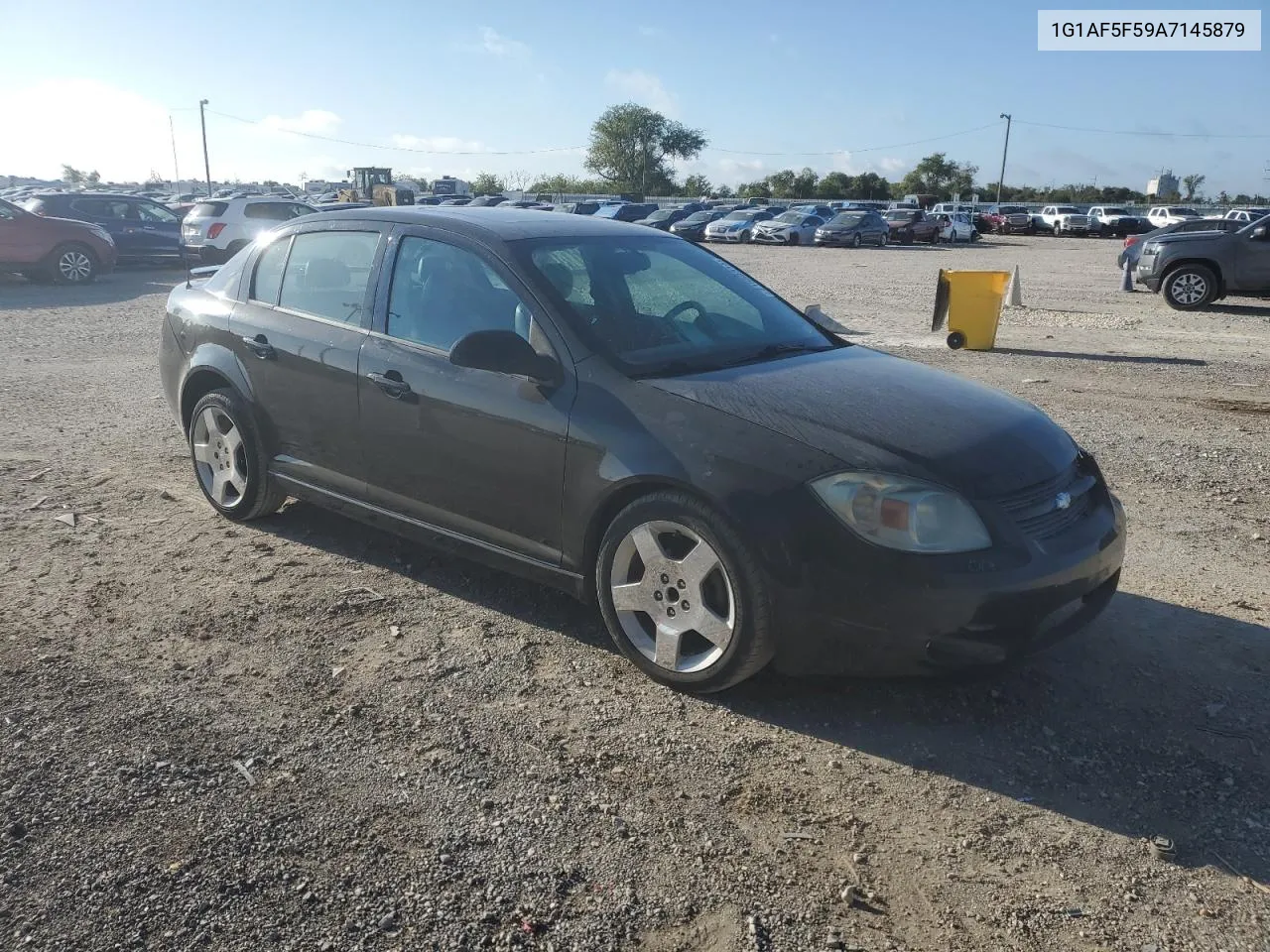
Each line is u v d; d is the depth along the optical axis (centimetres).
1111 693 363
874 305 1688
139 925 243
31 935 240
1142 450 696
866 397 373
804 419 346
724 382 372
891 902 257
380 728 333
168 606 423
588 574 379
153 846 272
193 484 593
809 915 252
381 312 443
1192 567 484
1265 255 1537
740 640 336
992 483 330
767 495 327
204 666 372
